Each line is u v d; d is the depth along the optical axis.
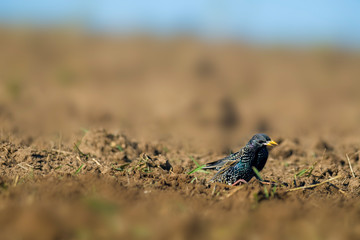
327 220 14.78
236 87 54.97
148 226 13.41
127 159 23.45
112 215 13.96
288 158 26.67
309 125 40.38
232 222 13.90
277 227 13.69
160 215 14.70
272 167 24.69
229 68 65.38
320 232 13.45
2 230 12.97
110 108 40.56
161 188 18.98
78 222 13.49
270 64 72.44
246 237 13.09
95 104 40.59
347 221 14.83
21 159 21.94
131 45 76.25
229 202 16.78
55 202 15.59
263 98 51.78
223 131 36.03
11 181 18.59
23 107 37.34
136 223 13.64
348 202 17.78
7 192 16.77
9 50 69.75
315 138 32.69
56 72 57.66
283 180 21.80
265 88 57.97
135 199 16.98
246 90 54.62
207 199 17.58
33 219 13.04
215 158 26.30
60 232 12.97
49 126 31.80
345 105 51.84
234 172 20.39
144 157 22.44
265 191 17.17
